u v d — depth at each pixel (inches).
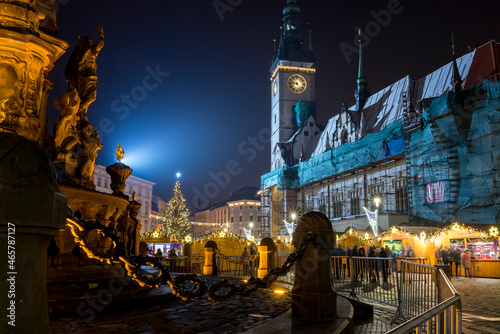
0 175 59.9
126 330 166.2
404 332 76.8
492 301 442.0
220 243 1161.4
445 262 908.6
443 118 1378.0
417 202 1483.8
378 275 415.5
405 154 1598.2
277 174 2851.9
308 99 3344.0
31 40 195.9
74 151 285.6
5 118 190.5
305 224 187.6
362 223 1780.3
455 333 116.3
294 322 177.2
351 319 193.3
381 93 2301.9
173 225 1898.4
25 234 61.2
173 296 256.4
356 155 2059.5
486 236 908.6
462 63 1705.2
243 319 201.5
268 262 495.5
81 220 104.7
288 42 3508.9
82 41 304.8
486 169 1232.2
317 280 183.6
